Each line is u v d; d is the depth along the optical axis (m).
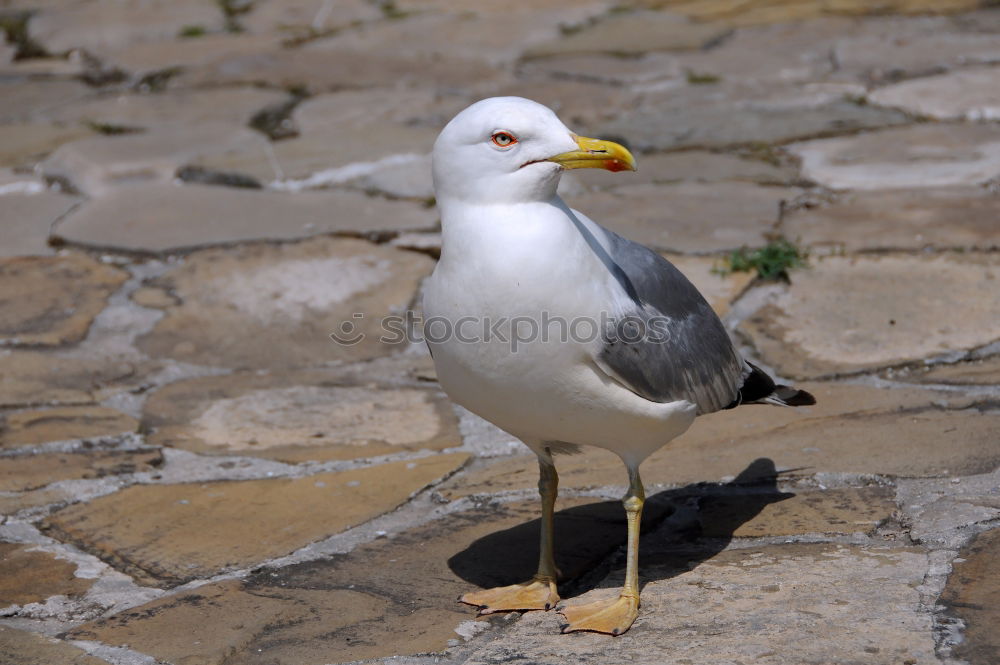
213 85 20.75
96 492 8.89
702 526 7.97
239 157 16.95
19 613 7.23
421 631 6.86
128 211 15.01
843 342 10.91
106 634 6.95
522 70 20.97
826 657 6.16
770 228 13.66
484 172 6.53
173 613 7.16
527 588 7.25
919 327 11.07
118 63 22.22
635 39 22.58
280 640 6.81
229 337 11.76
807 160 15.96
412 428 9.88
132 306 12.41
